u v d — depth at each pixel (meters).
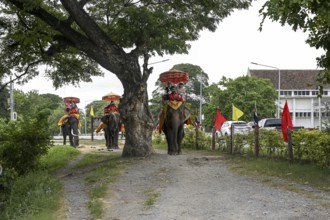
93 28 16.28
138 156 16.66
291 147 12.98
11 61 20.44
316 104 75.88
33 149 14.37
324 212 7.59
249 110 52.81
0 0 17.06
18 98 50.28
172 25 17.22
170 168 13.38
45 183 11.33
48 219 7.81
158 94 62.06
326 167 11.56
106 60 16.61
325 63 11.10
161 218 7.70
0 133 14.47
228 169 12.90
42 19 16.39
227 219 7.42
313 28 10.16
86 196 10.22
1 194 9.28
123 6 18.16
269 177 11.19
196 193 9.64
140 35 16.67
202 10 17.94
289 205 8.17
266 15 8.38
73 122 29.69
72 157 21.09
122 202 9.16
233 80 54.50
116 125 25.47
